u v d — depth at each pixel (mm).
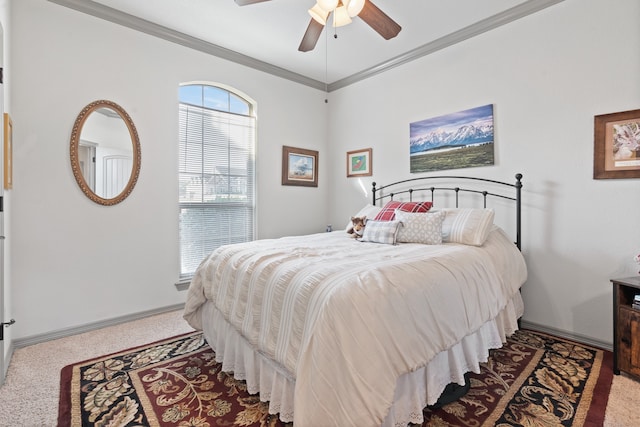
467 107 2967
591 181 2305
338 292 1272
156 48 2951
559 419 1495
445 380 1571
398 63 3510
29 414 1549
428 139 3270
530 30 2570
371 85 3840
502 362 2045
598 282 2283
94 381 1849
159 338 2467
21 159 2305
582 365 2000
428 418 1512
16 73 2279
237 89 3527
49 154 2418
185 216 3270
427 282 1510
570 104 2385
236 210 3656
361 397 1121
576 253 2377
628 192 2158
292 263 1660
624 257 2176
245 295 1705
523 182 2631
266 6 2613
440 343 1438
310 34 2283
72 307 2527
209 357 2156
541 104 2525
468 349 1727
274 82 3844
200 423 1490
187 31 3004
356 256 1854
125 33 2773
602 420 1481
